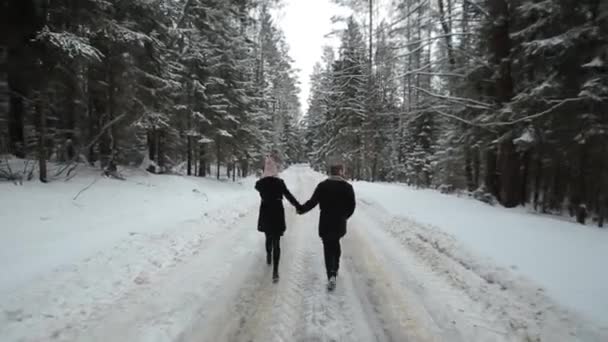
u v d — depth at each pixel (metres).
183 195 11.07
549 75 10.38
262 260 5.35
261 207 4.77
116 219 6.96
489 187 13.27
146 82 11.99
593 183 11.68
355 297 4.00
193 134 15.92
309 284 4.39
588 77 9.62
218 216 8.58
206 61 16.27
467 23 13.45
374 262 5.29
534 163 13.75
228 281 4.40
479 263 4.70
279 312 3.60
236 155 20.22
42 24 7.51
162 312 3.50
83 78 9.79
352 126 26.69
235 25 20.44
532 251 5.09
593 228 7.16
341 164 4.69
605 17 9.02
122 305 3.62
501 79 11.48
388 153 29.39
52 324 3.13
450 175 19.20
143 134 15.50
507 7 11.19
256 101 25.48
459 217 8.11
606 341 2.76
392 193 14.30
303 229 7.77
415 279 4.56
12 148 10.99
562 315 3.20
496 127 11.84
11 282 3.68
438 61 13.86
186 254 5.48
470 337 3.14
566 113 10.17
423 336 3.17
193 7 15.18
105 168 10.77
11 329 2.95
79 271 4.16
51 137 11.05
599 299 3.42
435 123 26.06
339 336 3.15
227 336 3.12
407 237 6.76
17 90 9.41
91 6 8.20
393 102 25.72
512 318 3.38
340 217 4.39
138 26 10.39
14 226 5.45
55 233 5.54
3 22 7.25
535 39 10.59
